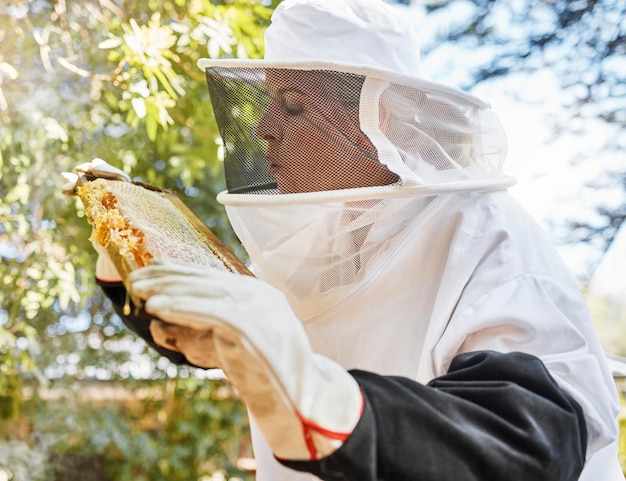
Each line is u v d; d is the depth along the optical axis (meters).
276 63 1.23
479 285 1.19
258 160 1.36
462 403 0.96
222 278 0.89
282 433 0.89
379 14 1.40
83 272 3.61
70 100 3.40
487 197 1.30
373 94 1.23
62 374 4.56
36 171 3.42
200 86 3.44
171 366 4.76
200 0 3.03
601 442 1.09
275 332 0.87
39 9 3.21
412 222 1.30
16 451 4.30
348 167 1.26
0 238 3.56
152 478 4.86
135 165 3.80
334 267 1.31
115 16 3.23
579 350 1.15
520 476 0.93
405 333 1.29
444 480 0.90
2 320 3.80
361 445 0.87
